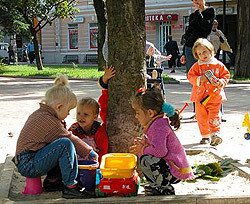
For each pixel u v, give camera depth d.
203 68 6.69
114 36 4.82
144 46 4.90
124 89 4.82
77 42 42.25
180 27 35.06
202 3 8.41
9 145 6.95
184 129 8.07
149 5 36.22
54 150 4.13
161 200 3.95
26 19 26.81
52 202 3.94
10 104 11.65
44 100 4.43
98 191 4.21
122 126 4.84
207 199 3.98
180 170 4.09
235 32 32.62
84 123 4.85
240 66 19.31
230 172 5.20
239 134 7.51
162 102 4.16
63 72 23.94
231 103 11.51
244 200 4.02
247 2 18.88
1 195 4.27
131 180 4.16
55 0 27.16
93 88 15.88
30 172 4.21
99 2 23.31
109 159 4.30
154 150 4.04
